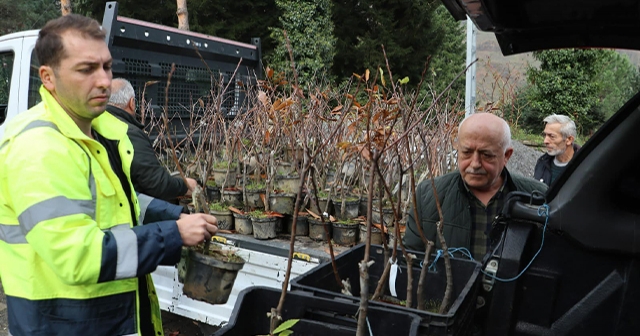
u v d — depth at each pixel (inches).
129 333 59.4
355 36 691.4
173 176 112.1
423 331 48.5
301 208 139.2
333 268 62.6
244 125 177.6
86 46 54.0
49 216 50.1
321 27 586.6
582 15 63.6
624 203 52.0
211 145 169.6
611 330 52.6
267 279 113.6
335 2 677.3
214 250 66.1
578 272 53.9
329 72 589.3
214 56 195.2
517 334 56.6
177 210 70.4
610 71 595.5
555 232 54.0
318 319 52.9
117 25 154.0
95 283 52.1
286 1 580.7
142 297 66.4
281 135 162.4
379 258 71.1
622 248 50.9
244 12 693.9
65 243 50.3
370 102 75.6
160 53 172.6
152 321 67.7
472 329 57.9
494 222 59.3
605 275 52.8
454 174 91.9
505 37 74.2
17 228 54.9
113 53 154.1
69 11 407.8
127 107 117.3
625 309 51.6
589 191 52.2
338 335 50.1
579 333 53.9
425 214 89.8
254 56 215.5
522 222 56.6
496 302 56.7
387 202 133.7
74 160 54.4
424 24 685.9
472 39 287.0
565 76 531.5
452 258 65.9
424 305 63.3
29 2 797.2
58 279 55.6
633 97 52.1
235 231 138.0
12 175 51.8
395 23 681.6
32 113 56.3
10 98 169.3
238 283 116.5
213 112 174.7
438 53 709.9
